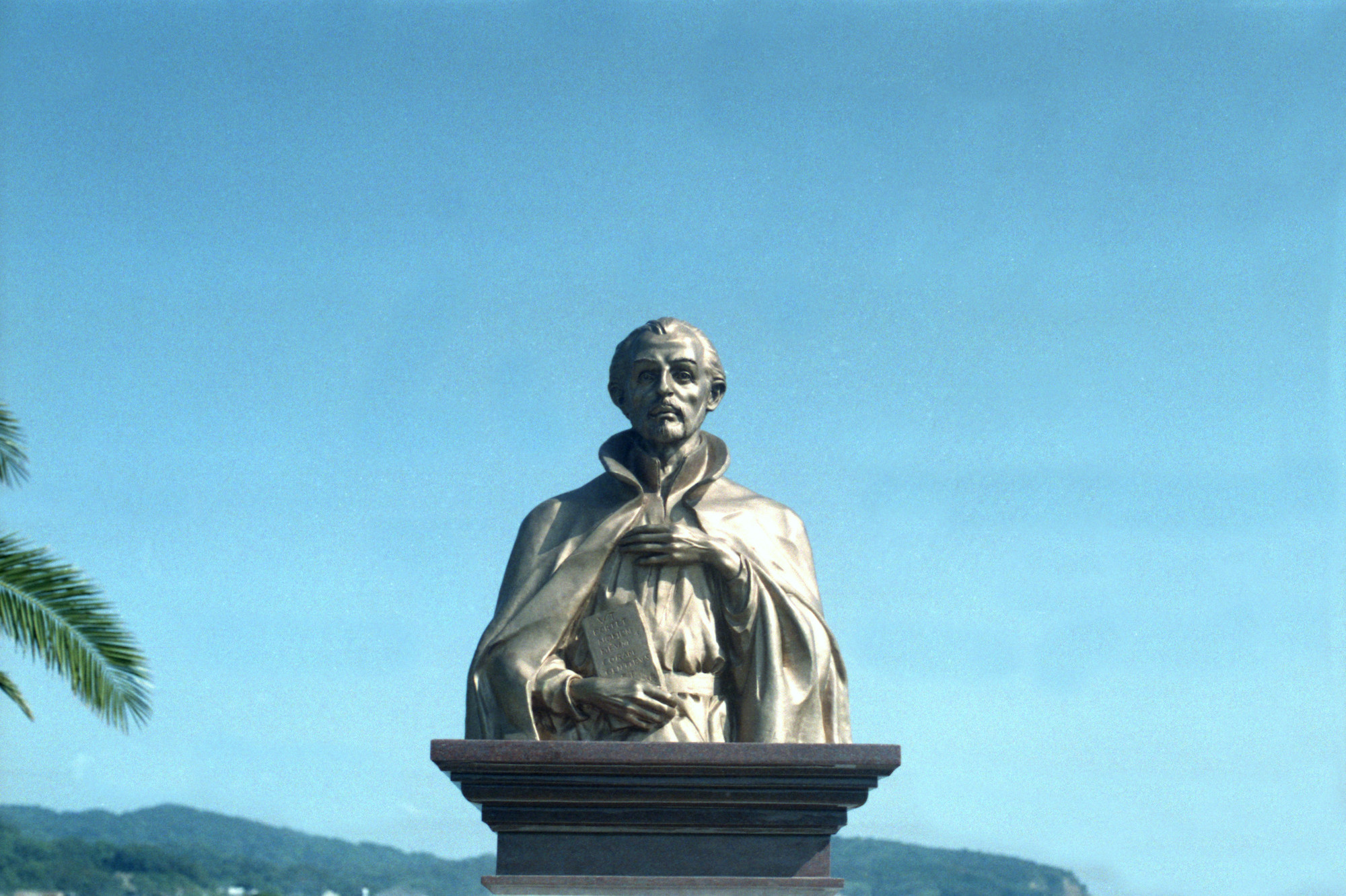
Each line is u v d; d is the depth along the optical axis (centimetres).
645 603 916
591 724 895
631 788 871
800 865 882
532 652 900
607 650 899
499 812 882
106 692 1405
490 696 906
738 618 912
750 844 884
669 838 882
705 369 960
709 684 916
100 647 1402
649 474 955
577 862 880
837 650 930
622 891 866
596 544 919
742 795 874
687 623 912
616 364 973
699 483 953
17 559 1384
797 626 914
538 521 959
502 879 865
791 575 934
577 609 912
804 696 908
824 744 864
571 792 873
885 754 867
